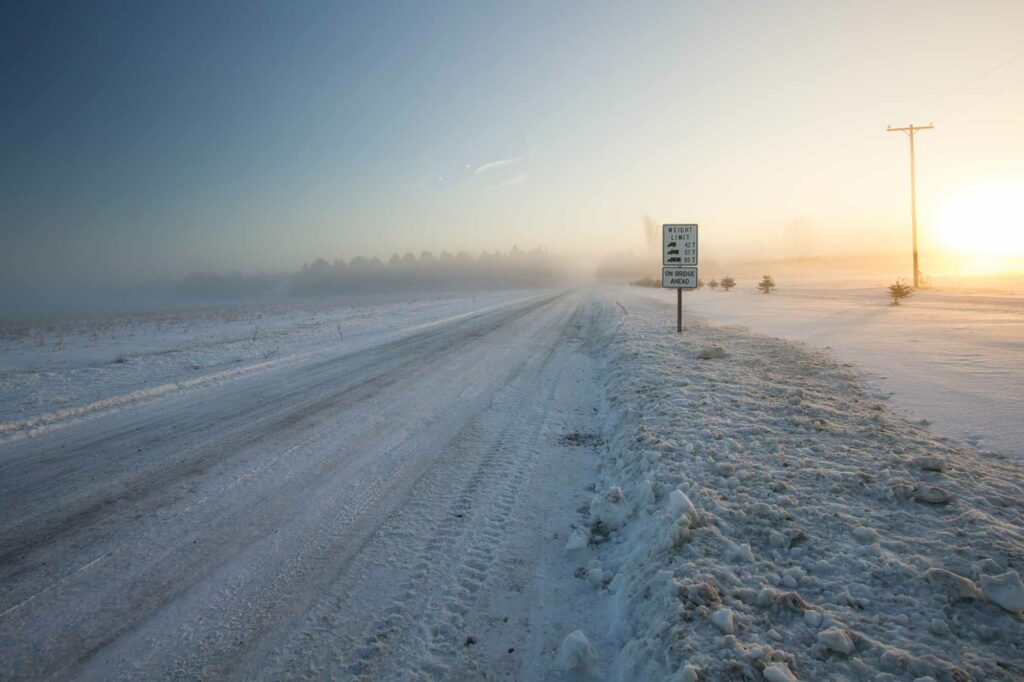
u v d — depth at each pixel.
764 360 9.57
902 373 7.87
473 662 2.58
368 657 2.62
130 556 3.69
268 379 10.43
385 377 10.29
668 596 2.67
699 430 5.28
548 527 3.97
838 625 2.39
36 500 4.73
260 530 4.04
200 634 2.84
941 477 3.96
